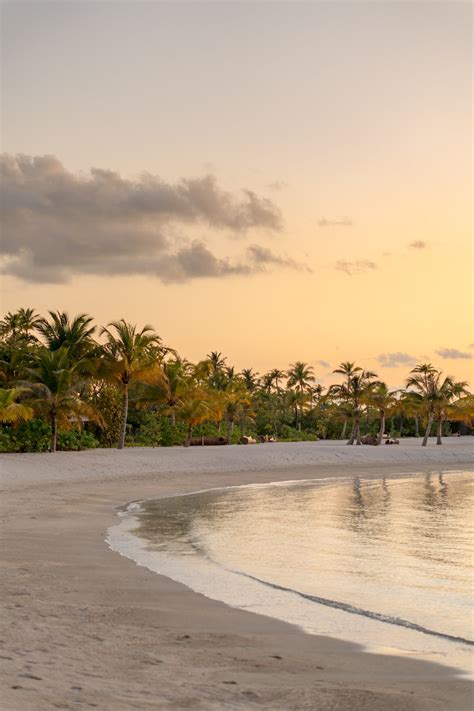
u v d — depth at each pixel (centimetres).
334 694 637
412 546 1905
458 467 6081
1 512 2366
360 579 1404
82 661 689
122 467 4369
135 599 1091
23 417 4538
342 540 1991
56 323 5581
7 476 3681
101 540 1803
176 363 6372
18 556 1475
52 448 4747
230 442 7244
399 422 11250
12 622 855
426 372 8881
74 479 3809
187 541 1858
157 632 868
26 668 639
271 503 2991
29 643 746
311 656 802
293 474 4741
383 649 862
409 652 852
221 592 1202
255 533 2080
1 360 5466
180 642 821
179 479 4075
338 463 5891
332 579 1392
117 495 3131
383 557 1703
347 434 10731
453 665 788
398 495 3588
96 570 1353
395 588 1320
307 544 1888
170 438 6344
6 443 4553
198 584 1266
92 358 5403
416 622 1045
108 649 752
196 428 6969
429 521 2527
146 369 5444
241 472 4734
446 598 1236
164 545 1777
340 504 3053
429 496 3562
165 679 650
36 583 1179
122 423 5459
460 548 1872
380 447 7256
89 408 4928
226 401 7631
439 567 1572
